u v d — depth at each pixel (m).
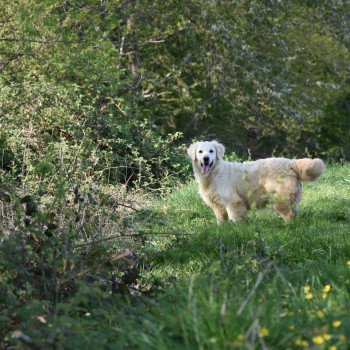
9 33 13.37
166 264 11.11
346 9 41.94
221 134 34.91
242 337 5.52
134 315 7.22
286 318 6.26
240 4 32.25
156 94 27.88
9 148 15.58
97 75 12.39
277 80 34.09
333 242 10.99
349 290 7.54
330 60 41.19
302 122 35.66
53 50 10.53
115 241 11.06
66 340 6.12
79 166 12.33
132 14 26.84
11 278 7.47
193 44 31.19
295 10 37.12
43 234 8.52
